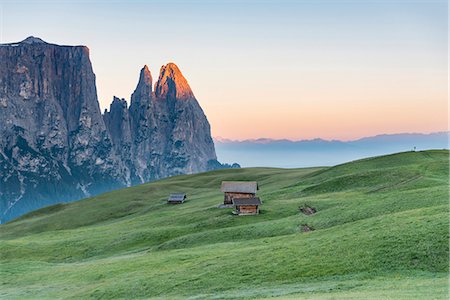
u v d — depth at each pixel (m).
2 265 76.62
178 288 49.16
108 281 57.44
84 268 68.25
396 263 43.66
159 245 80.56
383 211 73.69
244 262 53.34
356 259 46.47
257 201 97.69
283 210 95.94
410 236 48.09
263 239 68.00
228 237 76.94
